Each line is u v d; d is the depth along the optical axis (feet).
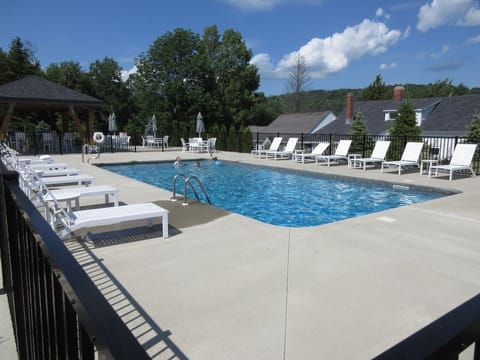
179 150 72.28
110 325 2.51
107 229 16.63
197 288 10.67
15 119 105.19
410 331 8.43
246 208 27.02
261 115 163.22
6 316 9.33
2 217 9.21
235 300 9.94
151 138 86.02
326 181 37.11
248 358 7.48
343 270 11.98
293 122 135.64
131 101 146.00
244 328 8.57
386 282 11.05
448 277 11.44
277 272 11.81
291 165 45.11
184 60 115.65
